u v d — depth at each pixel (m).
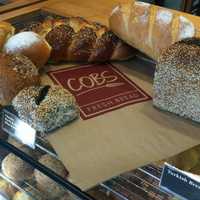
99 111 0.80
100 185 0.63
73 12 1.15
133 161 0.67
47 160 0.67
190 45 0.79
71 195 0.71
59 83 0.88
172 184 0.60
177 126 0.77
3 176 0.80
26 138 0.71
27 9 1.14
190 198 0.58
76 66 0.96
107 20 1.11
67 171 0.65
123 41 0.97
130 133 0.74
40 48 0.86
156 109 0.81
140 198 0.61
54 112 0.70
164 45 0.89
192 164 0.63
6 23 0.96
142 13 0.92
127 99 0.84
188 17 1.04
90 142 0.71
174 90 0.77
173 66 0.76
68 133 0.72
